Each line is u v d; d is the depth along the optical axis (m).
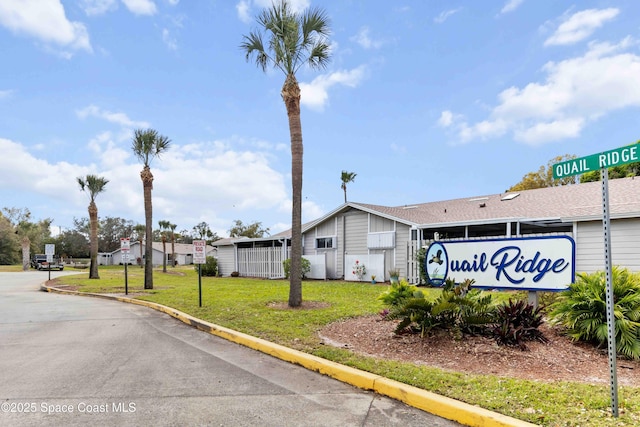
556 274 6.24
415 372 4.80
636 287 5.82
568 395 4.00
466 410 3.69
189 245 79.31
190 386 4.78
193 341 7.29
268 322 8.14
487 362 5.25
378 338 6.61
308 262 21.88
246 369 5.49
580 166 3.89
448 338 6.12
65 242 73.94
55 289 18.75
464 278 7.27
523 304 6.36
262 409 4.06
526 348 5.65
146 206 17.92
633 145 3.38
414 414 3.93
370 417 3.86
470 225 16.69
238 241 28.03
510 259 6.71
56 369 5.50
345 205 20.52
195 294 13.80
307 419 3.81
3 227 61.25
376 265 18.83
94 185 27.09
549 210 15.66
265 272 25.73
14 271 43.47
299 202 10.41
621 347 5.44
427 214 19.95
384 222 19.11
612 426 3.30
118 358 6.10
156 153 18.19
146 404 4.20
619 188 16.28
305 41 10.45
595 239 13.38
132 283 21.12
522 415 3.54
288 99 10.59
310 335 7.02
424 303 6.13
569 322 6.02
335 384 4.84
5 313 11.15
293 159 10.52
